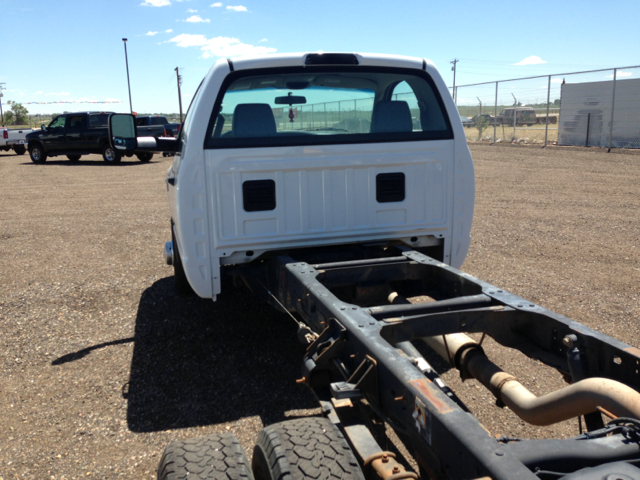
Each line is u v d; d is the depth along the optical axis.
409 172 3.74
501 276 5.71
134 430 3.07
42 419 3.21
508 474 1.29
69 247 7.70
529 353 2.42
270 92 3.65
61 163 22.81
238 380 3.64
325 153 3.55
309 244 3.62
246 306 5.00
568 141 20.69
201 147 3.36
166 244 5.28
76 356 4.06
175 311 4.95
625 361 1.92
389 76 3.83
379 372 1.97
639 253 6.52
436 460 1.64
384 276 3.28
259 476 1.95
